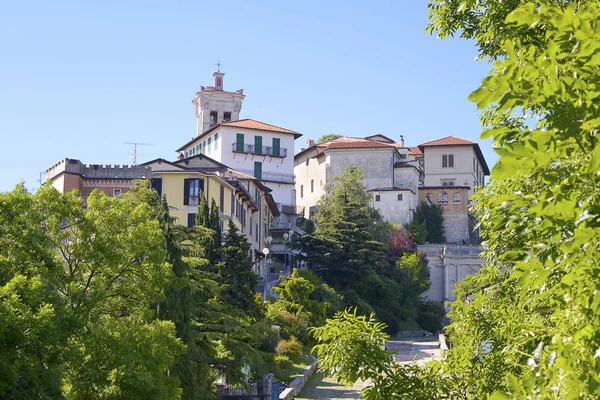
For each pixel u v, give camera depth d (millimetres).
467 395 10219
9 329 17547
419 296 86062
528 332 7930
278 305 56219
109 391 21406
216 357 29672
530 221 5855
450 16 13047
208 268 43438
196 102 115500
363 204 90000
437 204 105875
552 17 5109
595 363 4719
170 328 23562
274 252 87250
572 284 4883
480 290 12102
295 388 40156
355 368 9898
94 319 22359
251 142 96625
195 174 58500
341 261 75312
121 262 24141
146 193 31953
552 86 4664
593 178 4707
